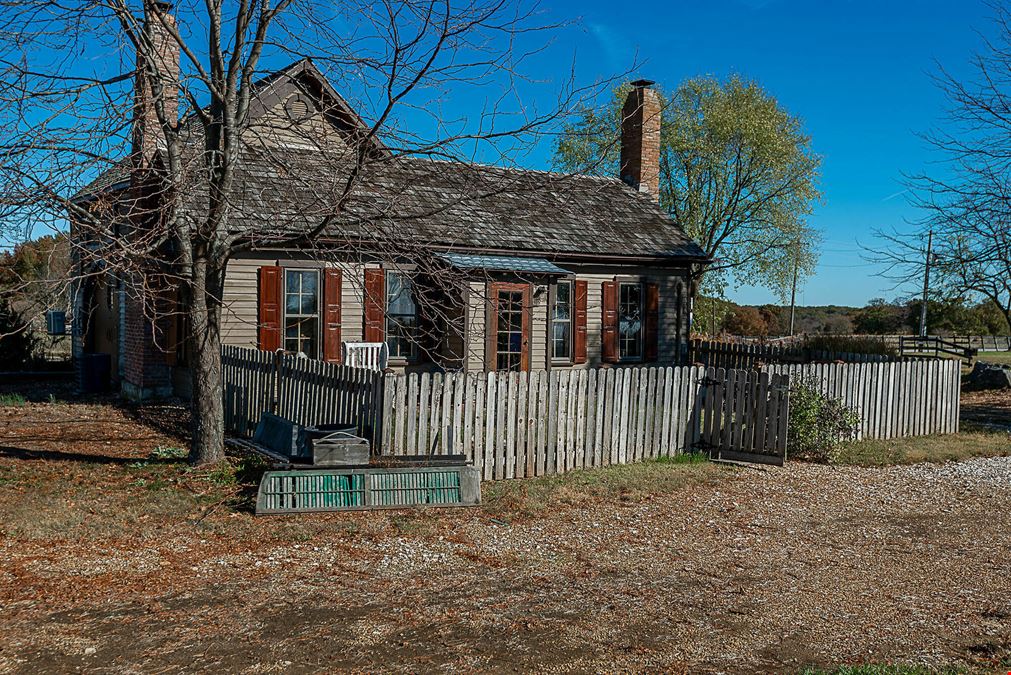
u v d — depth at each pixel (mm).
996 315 56469
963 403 21266
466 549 7574
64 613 5809
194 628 5598
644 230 21547
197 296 10070
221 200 9500
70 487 9273
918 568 7445
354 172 8781
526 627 5777
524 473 10727
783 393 11859
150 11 9219
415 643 5445
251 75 9547
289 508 8406
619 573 7070
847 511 9555
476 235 18109
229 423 14156
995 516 9453
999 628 5980
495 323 18266
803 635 5773
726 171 36250
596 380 11398
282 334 16594
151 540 7492
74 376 22219
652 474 10953
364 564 7055
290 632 5570
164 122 9469
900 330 59281
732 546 8031
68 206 7641
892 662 5320
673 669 5148
